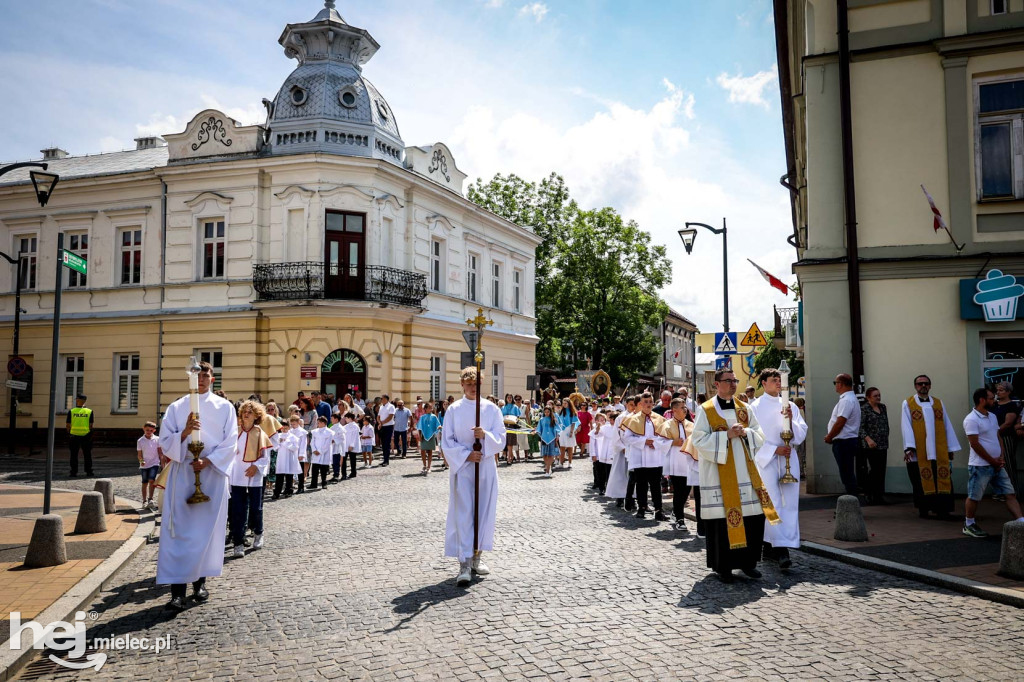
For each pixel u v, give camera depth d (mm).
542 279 44094
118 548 8344
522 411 25125
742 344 18031
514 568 7430
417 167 27484
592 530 9664
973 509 8398
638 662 4734
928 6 12609
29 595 6297
